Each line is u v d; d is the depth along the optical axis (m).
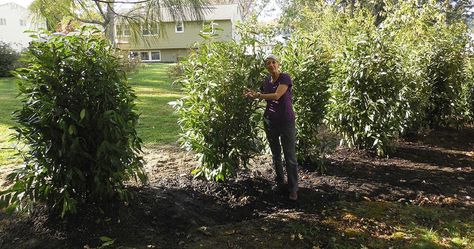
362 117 5.77
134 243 3.38
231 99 4.19
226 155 4.38
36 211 3.62
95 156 3.52
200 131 4.31
